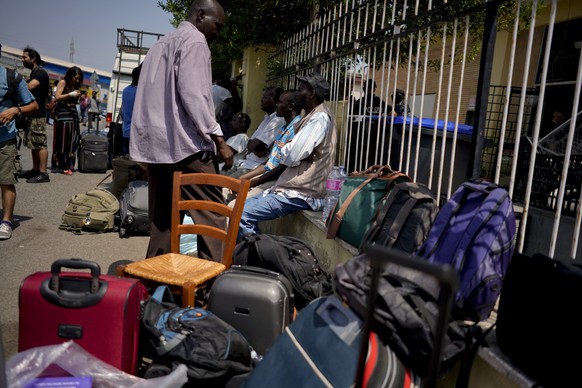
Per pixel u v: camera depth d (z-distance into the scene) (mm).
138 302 2242
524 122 6047
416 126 3838
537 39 7645
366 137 4219
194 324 2273
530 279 1677
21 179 8133
